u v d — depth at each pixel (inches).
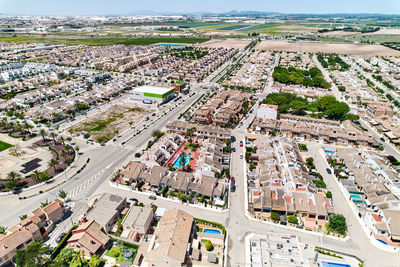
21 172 5142.7
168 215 3779.5
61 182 4906.5
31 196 4517.7
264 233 3855.8
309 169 5349.4
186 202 4439.0
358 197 4596.5
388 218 3796.8
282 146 5748.0
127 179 4931.1
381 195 4402.1
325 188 4832.7
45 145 6181.1
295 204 4234.7
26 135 6628.9
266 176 4889.3
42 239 3690.9
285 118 7677.2
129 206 4296.3
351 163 5374.0
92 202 4343.0
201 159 5334.6
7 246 3262.8
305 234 3838.6
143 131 7007.9
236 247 3624.5
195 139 6663.4
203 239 3722.9
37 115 7647.6
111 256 3425.2
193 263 3339.1
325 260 3405.5
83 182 4918.8
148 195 4603.8
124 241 3607.3
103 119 7731.3
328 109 7849.4
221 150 5920.3
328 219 4121.6
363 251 3572.8
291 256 3467.0
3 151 5861.2
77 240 3415.4
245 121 7736.2
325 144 6461.6
